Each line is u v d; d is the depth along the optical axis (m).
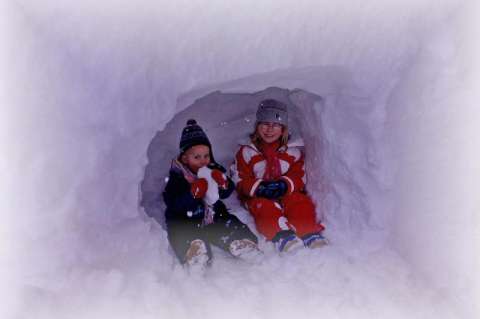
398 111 1.50
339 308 1.39
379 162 1.57
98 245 1.33
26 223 1.20
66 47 1.25
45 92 1.22
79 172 1.25
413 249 1.50
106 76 1.29
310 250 1.65
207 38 1.31
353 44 1.41
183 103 1.57
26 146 1.20
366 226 1.63
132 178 1.43
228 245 1.69
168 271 1.51
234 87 1.58
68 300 1.26
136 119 1.34
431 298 1.40
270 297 1.45
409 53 1.46
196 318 1.34
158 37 1.28
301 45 1.38
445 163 1.37
